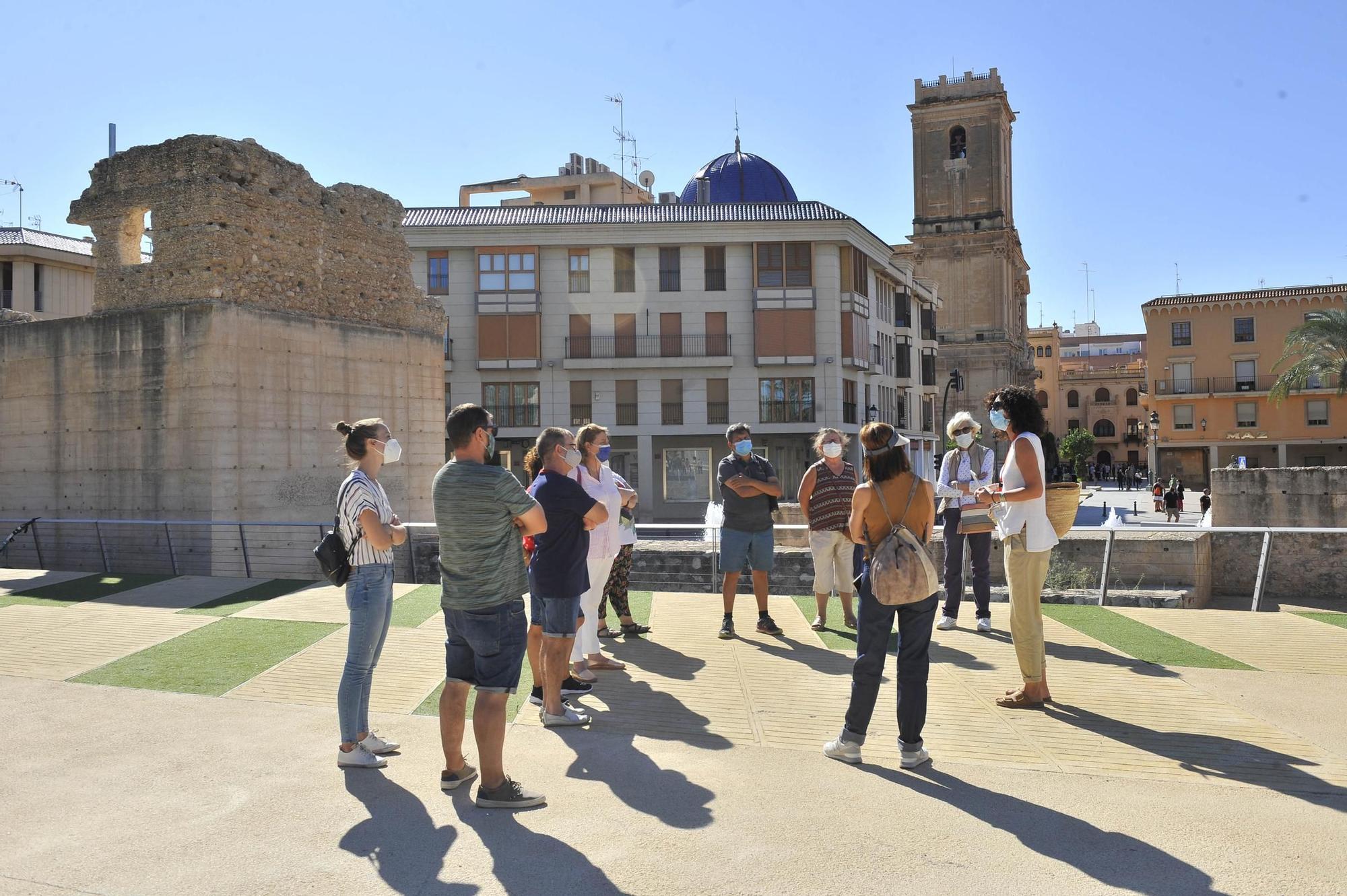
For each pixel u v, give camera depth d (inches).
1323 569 559.2
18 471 739.4
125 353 697.0
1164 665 293.7
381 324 838.5
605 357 1643.7
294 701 266.8
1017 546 250.7
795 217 1651.1
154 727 243.6
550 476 243.3
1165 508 1616.6
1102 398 4197.8
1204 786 193.9
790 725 242.1
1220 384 2672.2
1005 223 3046.3
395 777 206.5
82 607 405.4
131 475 693.9
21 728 242.8
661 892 150.7
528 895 150.4
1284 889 148.4
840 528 361.7
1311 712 243.6
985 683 279.1
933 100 3073.3
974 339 3036.4
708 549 602.5
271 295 721.0
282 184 738.2
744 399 1652.3
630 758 217.5
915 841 168.2
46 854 166.9
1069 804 185.0
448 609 193.3
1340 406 2568.9
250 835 175.2
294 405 732.0
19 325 743.1
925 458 1411.2
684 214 1683.1
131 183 706.2
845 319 1670.8
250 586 455.2
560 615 239.8
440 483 196.5
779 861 161.0
